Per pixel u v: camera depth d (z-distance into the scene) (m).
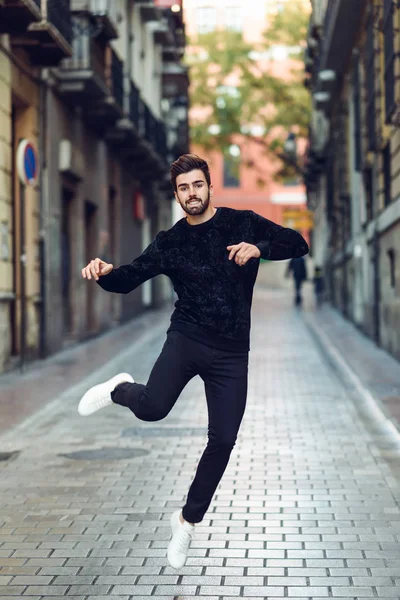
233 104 43.09
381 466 7.54
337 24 19.45
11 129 15.99
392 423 9.22
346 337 19.88
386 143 16.17
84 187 20.69
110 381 4.82
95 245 22.50
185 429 9.29
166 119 36.84
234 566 5.05
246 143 46.44
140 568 5.03
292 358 16.06
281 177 46.34
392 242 15.48
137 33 28.14
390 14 13.59
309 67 32.69
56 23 15.64
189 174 4.42
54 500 6.51
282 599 4.53
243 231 4.46
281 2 42.00
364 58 18.78
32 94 16.31
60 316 17.88
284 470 7.42
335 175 28.53
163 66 35.56
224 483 6.97
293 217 41.78
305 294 44.19
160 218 36.47
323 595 4.58
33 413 10.28
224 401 4.46
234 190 64.50
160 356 4.53
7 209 14.52
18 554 5.29
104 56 20.61
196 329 4.45
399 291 14.70
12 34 14.66
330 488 6.80
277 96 43.25
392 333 15.69
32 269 16.14
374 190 17.95
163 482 7.02
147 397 4.50
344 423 9.65
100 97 19.58
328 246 34.44
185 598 4.56
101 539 5.57
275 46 43.94
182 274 4.48
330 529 5.75
